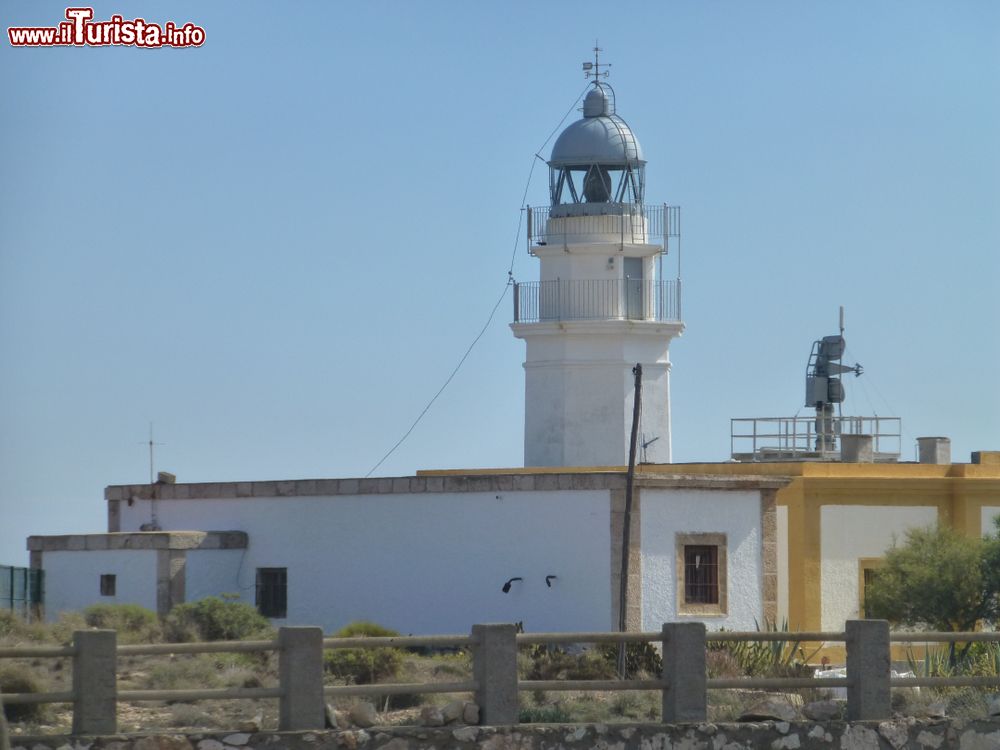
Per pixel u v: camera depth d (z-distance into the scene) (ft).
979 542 169.68
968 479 184.34
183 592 178.50
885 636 101.45
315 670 90.48
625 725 96.02
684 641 97.45
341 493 177.78
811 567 179.01
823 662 154.30
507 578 165.78
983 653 146.72
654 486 161.27
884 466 184.65
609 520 160.15
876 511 182.80
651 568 160.56
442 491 170.71
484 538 167.63
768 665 147.02
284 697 90.17
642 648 144.66
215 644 89.30
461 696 115.85
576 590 161.58
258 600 182.50
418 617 171.12
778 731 98.73
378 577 174.29
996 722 102.68
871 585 175.01
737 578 165.17
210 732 88.74
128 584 180.04
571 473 163.94
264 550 182.60
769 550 167.53
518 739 93.56
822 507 180.45
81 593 183.83
